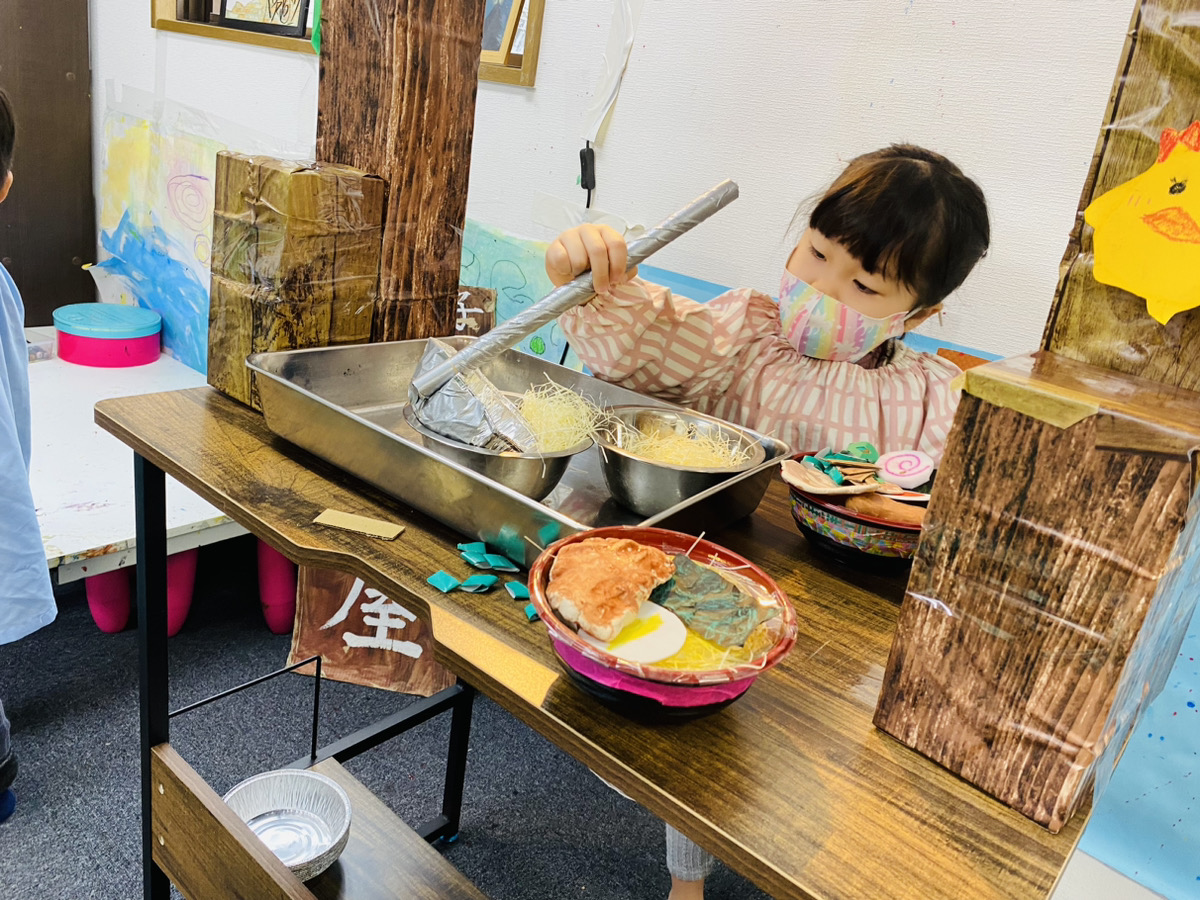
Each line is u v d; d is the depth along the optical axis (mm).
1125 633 503
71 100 2645
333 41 1200
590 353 1175
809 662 712
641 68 1396
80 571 1711
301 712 1766
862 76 1159
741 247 1320
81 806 1480
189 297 2451
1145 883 1216
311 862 1114
